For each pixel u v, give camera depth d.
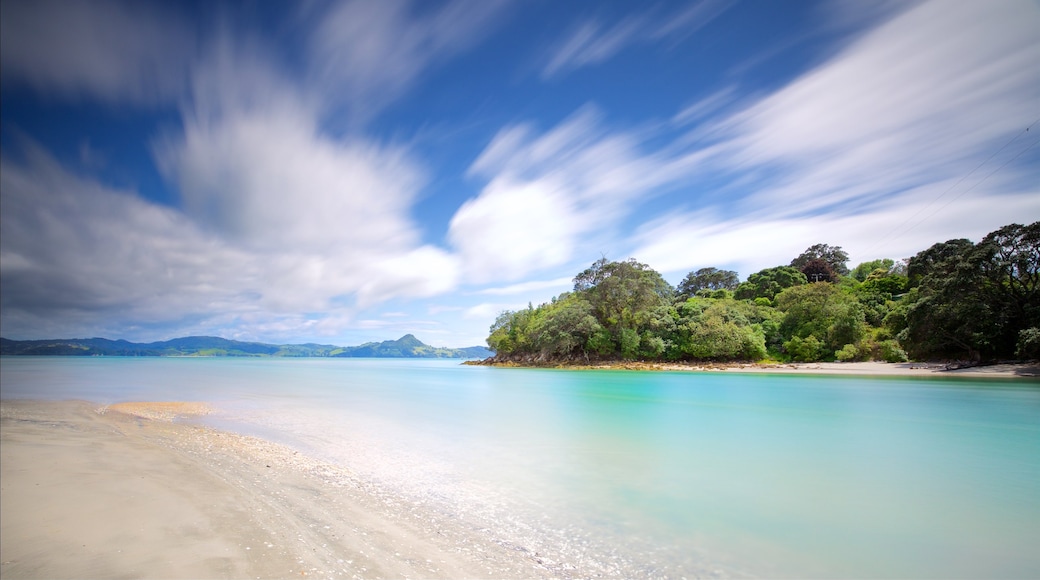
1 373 64.19
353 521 8.57
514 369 80.94
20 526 7.92
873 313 66.81
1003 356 47.94
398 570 6.65
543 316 88.56
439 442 16.98
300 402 30.27
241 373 70.62
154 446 14.93
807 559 7.95
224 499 9.41
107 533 7.62
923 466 14.27
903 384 39.22
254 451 14.59
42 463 12.34
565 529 8.87
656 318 73.25
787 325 70.44
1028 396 30.59
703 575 7.25
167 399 31.75
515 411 25.88
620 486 11.78
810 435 18.84
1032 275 46.47
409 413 25.00
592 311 79.31
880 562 7.93
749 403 29.36
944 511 10.40
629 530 8.95
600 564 7.43
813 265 109.00
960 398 29.89
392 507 9.59
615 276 76.00
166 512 8.59
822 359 65.06
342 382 49.88
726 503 10.66
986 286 47.47
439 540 7.96
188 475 11.25
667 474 13.05
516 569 7.02
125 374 64.00
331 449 15.38
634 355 73.06
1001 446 16.91
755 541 8.60
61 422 20.39
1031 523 9.70
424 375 66.38
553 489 11.39
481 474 12.61
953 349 52.47
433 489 11.08
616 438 18.17
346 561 6.82
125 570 6.36
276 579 6.11
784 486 12.08
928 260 64.38
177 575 6.21
